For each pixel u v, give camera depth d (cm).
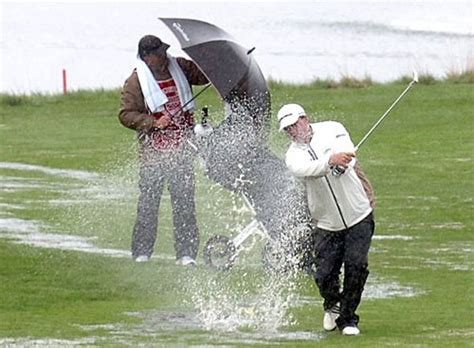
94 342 2567
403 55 14138
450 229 4162
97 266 3509
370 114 7588
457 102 8000
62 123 7606
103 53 16688
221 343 2558
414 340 2561
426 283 3275
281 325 2762
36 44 18838
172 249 3775
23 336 2633
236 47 3556
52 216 4384
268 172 3419
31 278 3341
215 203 4388
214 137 3488
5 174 5559
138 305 3012
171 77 3528
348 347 2477
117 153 6262
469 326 2719
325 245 2617
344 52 14875
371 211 2589
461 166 5656
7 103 8725
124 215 4406
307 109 7869
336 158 2517
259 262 3512
